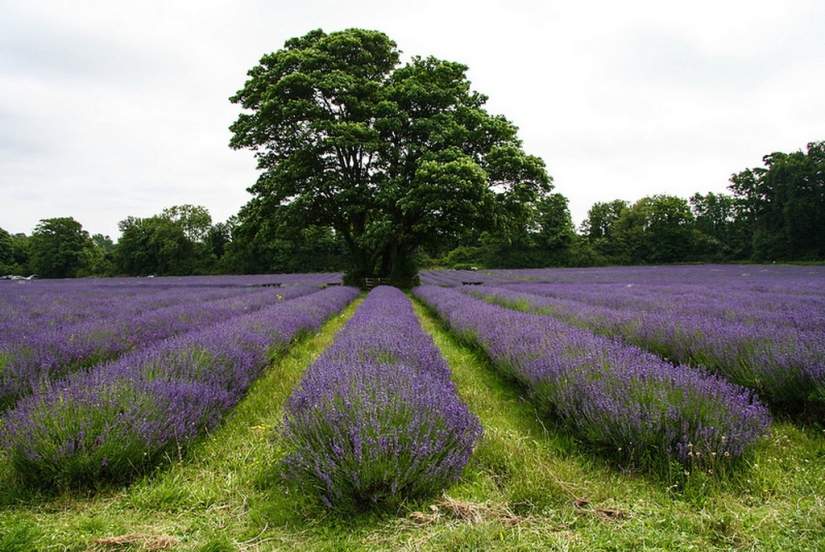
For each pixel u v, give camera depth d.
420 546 2.09
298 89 21.27
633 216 73.31
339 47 22.45
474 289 18.94
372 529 2.25
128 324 7.21
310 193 21.52
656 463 2.75
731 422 2.81
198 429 3.46
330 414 2.75
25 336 5.68
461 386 4.99
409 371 3.72
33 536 2.17
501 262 67.50
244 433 3.57
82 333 6.07
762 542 2.03
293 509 2.42
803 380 3.61
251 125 22.86
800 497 2.43
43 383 4.09
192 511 2.47
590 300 12.47
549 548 2.05
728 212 79.25
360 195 22.08
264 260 63.22
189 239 67.69
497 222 22.80
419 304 15.81
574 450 3.16
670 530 2.16
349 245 25.84
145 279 46.84
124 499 2.59
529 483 2.52
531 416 4.00
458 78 25.19
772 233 55.94
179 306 10.88
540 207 69.25
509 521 2.25
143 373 3.82
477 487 2.62
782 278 23.50
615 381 3.47
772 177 54.06
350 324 7.47
